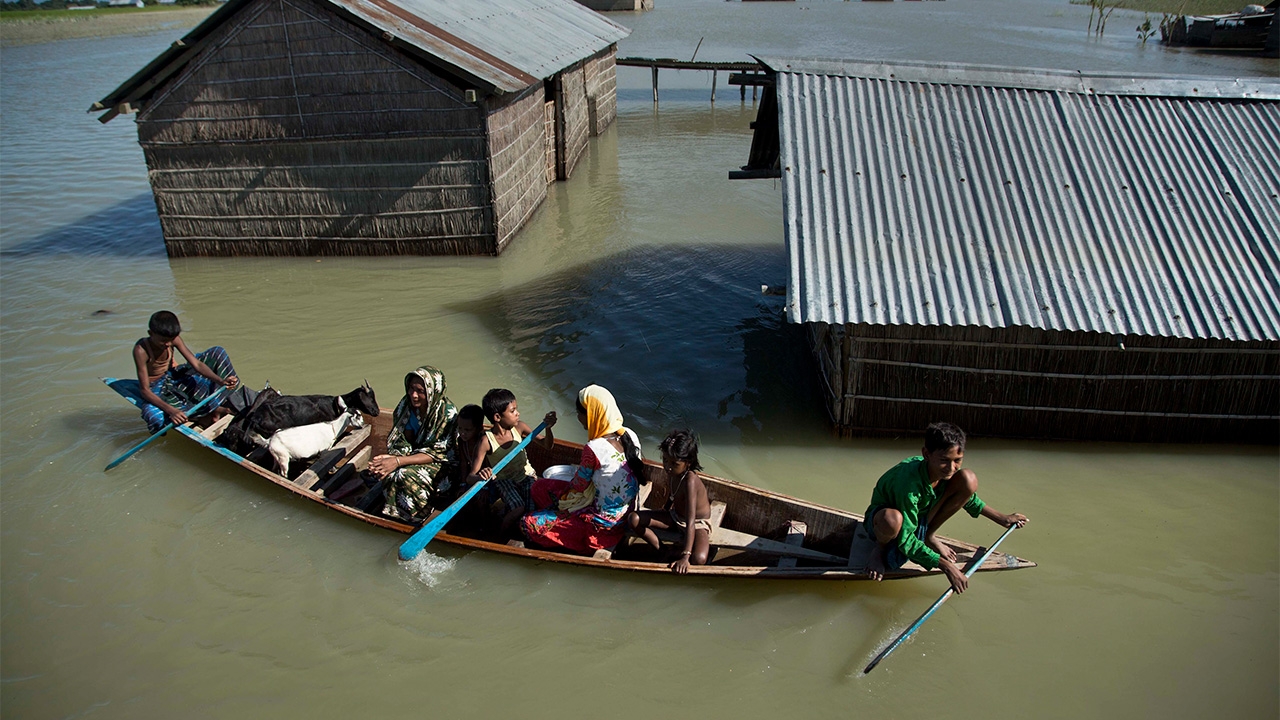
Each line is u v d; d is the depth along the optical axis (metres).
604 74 20.30
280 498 6.04
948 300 6.11
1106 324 5.94
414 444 5.81
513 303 9.90
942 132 7.17
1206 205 6.65
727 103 23.66
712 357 8.44
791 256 6.36
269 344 8.89
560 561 5.16
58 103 24.34
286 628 4.91
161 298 10.27
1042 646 4.71
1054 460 6.45
